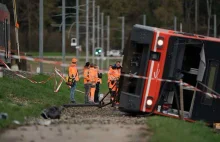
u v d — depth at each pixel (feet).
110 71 227.20
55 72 278.67
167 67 156.87
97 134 119.14
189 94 164.76
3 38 256.32
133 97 157.38
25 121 135.85
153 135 117.39
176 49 157.07
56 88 268.21
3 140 110.83
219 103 163.63
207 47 160.56
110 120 144.15
